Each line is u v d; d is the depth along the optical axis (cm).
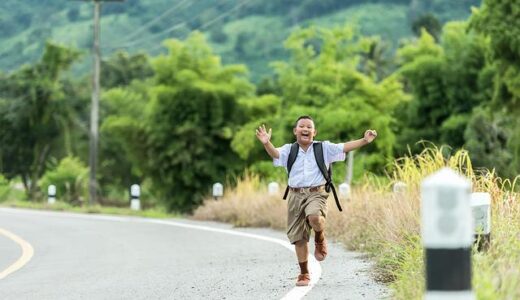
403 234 2002
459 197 780
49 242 3250
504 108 5862
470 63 8569
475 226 1577
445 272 790
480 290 1090
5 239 3403
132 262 2438
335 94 7450
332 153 1700
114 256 2655
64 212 5612
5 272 2306
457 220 782
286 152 1712
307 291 1617
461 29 8688
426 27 18112
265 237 3212
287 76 7925
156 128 8325
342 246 2705
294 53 7931
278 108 8162
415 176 2383
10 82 12275
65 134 12294
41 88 12081
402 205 2255
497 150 6869
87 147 12962
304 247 1716
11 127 12375
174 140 8312
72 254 2775
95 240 3291
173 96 8294
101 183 13088
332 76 7456
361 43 7731
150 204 11150
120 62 16262
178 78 8238
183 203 8481
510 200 1961
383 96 7488
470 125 7138
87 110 12612
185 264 2311
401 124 8706
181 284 1842
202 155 8281
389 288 1590
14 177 12756
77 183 9556
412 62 8762
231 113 8394
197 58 8531
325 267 2038
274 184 4256
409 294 1370
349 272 1909
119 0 6988
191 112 8262
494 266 1377
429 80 8650
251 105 8325
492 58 5534
